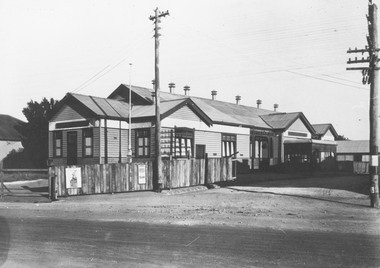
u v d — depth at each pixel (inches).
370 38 644.7
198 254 324.2
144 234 408.8
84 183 824.3
